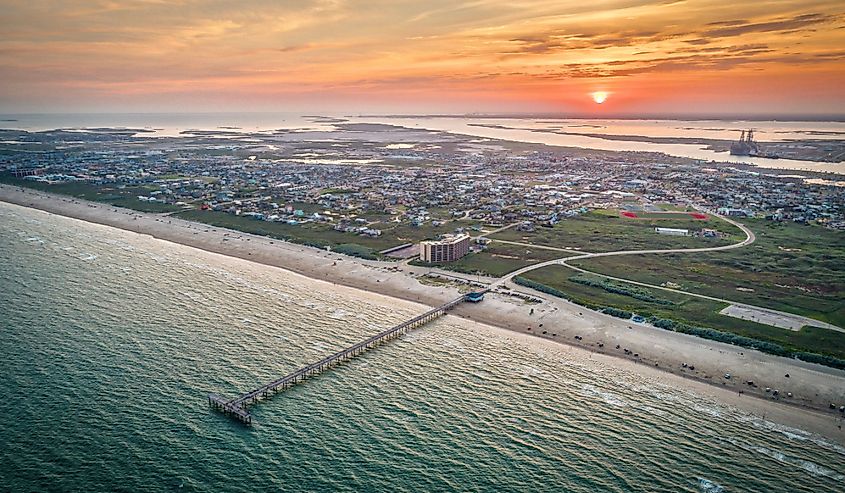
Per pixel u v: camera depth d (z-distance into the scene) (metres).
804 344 177.25
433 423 135.38
